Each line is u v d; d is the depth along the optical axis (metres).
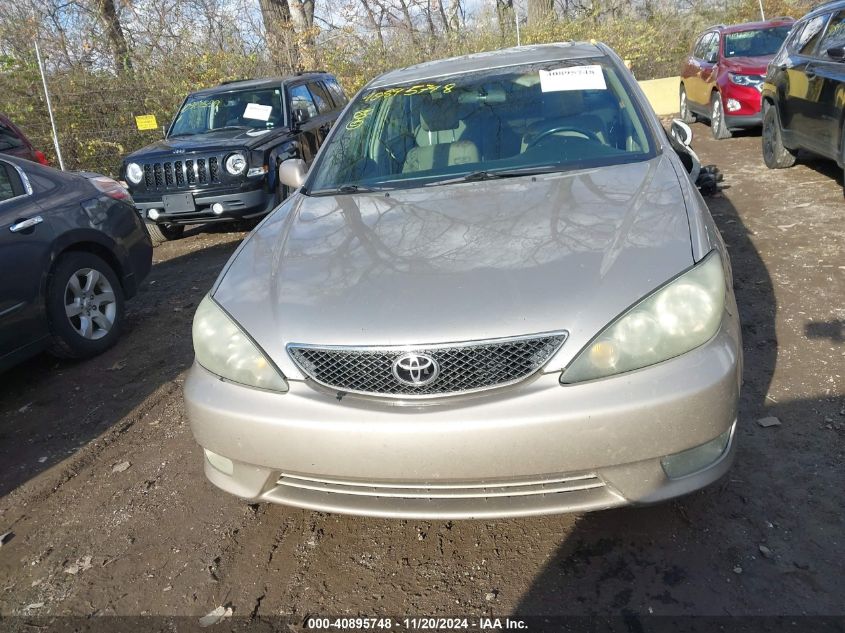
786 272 4.72
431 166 3.39
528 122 3.47
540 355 2.13
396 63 14.50
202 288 6.19
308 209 3.23
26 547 2.92
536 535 2.59
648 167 3.00
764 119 7.97
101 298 4.89
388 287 2.36
